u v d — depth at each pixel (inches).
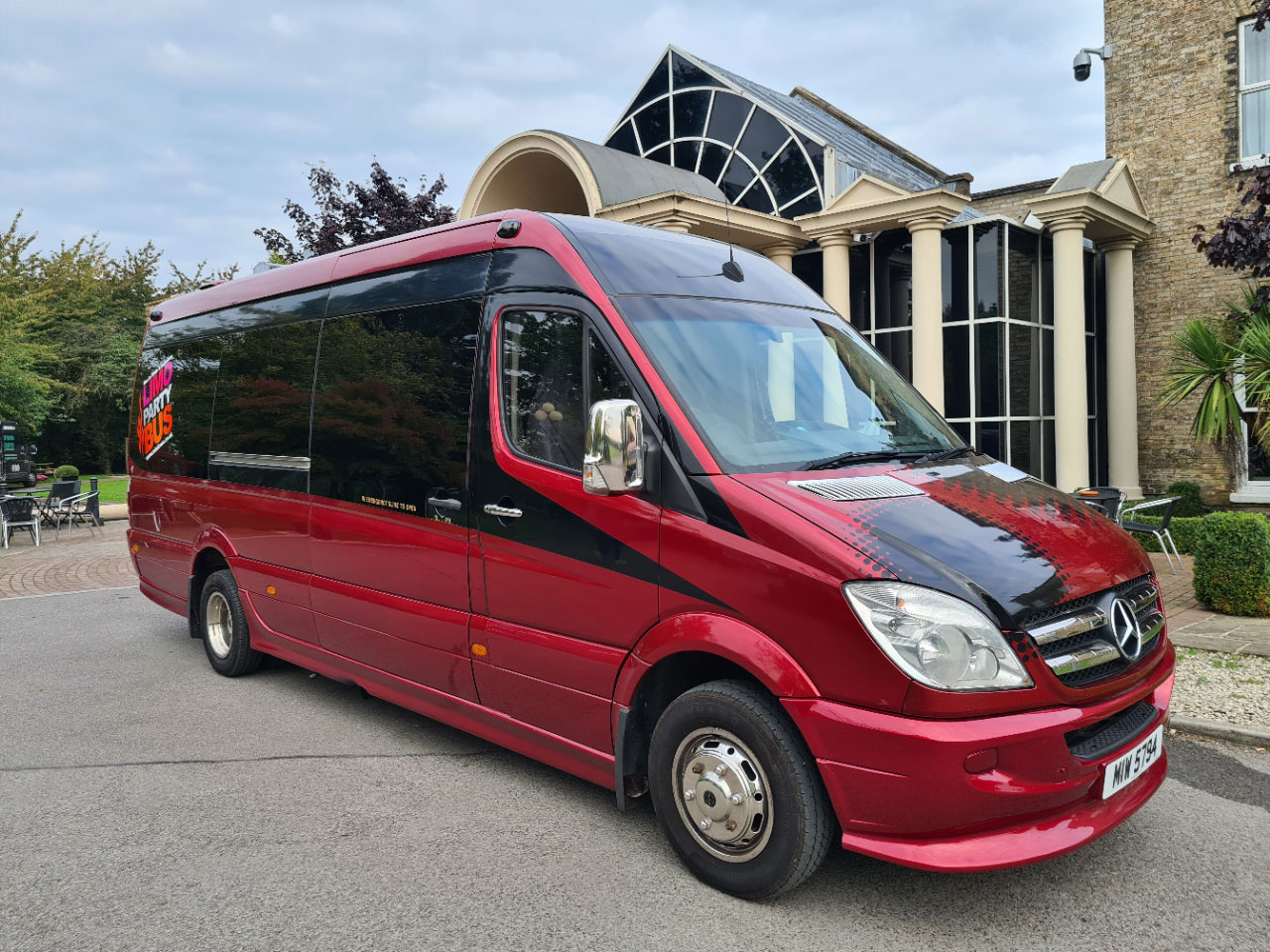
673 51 693.9
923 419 170.1
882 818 113.8
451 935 120.8
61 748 196.1
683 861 135.9
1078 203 494.0
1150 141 542.3
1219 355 347.9
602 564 141.9
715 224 511.2
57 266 1509.6
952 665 110.7
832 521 121.3
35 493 748.6
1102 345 607.2
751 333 158.1
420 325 183.3
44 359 1247.5
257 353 235.1
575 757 152.1
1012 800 110.9
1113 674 122.9
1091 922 121.4
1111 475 555.5
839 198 528.1
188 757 189.8
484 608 164.2
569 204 657.6
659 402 136.5
